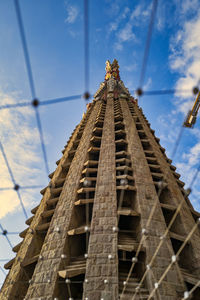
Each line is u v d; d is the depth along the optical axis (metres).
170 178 24.28
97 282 11.62
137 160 24.25
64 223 16.69
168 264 12.93
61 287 12.82
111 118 37.22
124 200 19.59
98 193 18.58
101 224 15.30
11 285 14.87
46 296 11.75
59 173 27.44
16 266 16.77
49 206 21.50
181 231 16.97
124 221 19.05
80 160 26.11
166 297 11.25
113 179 20.22
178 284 12.00
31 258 15.84
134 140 29.38
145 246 13.80
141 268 13.52
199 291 12.74
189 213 20.14
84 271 12.53
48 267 13.45
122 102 47.94
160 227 15.58
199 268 13.87
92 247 13.63
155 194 19.03
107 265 12.47
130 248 13.44
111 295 11.00
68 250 14.88
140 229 15.47
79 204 18.08
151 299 11.16
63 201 19.62
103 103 49.25
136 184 19.80
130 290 11.79
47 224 17.75
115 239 14.07
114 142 28.08
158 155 29.20
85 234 17.48
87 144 29.38
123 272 14.65
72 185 21.31
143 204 17.41
